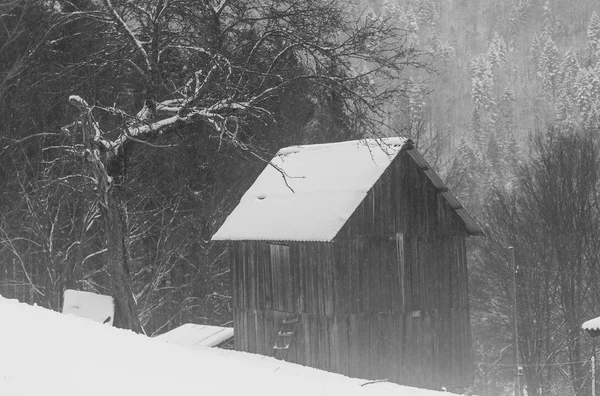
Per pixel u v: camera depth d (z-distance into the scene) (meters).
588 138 53.72
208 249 38.12
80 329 13.76
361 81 22.73
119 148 23.00
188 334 28.61
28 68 28.36
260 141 37.16
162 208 37.19
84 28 27.30
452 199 27.05
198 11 24.62
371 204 25.61
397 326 25.86
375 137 24.39
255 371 12.98
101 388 9.10
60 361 10.38
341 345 24.67
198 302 38.75
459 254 27.66
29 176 32.56
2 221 31.27
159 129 22.98
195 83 23.80
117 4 23.41
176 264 38.78
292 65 25.58
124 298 22.66
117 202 22.80
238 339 28.31
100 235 34.59
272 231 26.34
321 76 22.52
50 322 14.02
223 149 36.94
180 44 24.20
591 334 22.70
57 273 33.44
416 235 26.52
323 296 25.03
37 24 27.03
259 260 27.47
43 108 30.77
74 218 32.09
